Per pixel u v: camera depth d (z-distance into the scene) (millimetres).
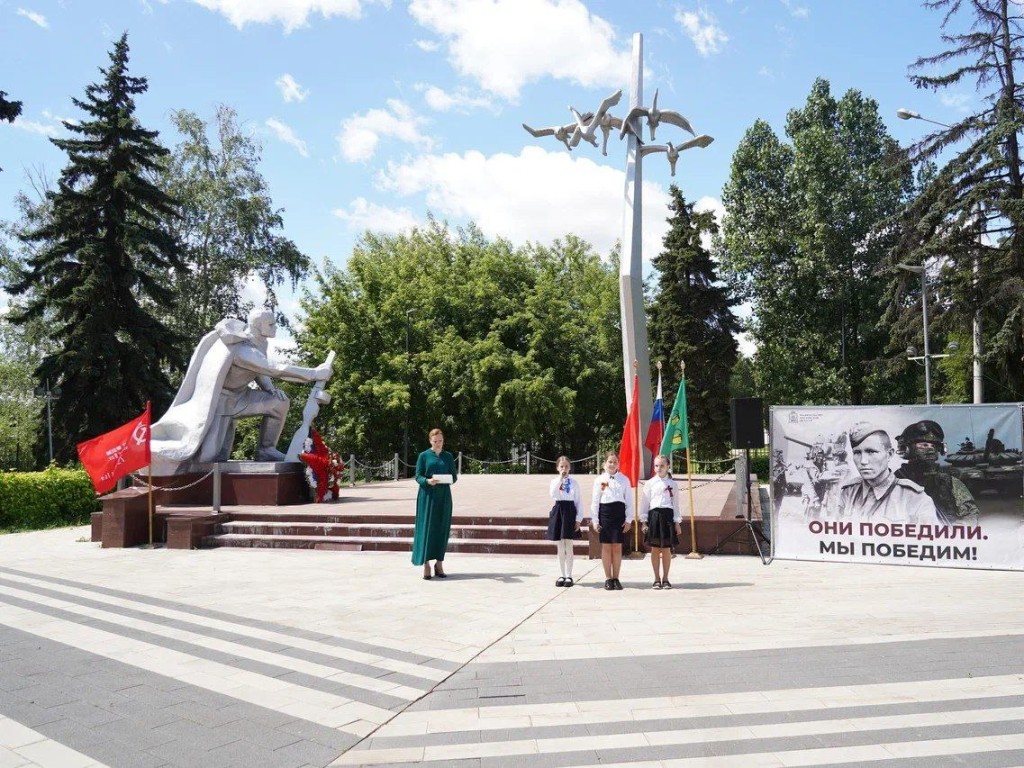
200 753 4395
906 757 4125
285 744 4508
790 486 10789
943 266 25953
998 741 4312
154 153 30484
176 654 6465
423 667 6000
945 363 33344
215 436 16359
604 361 39469
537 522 12375
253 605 8391
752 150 41438
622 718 4812
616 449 38844
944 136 26031
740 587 8969
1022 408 9711
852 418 10516
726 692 5246
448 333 37062
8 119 20156
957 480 9969
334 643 6754
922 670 5633
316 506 15180
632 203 17875
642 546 11438
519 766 4137
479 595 8781
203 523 13352
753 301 41312
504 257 40594
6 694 5484
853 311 40156
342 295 36812
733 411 11539
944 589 8672
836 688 5270
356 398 35406
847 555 10453
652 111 18203
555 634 6938
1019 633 6660
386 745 4469
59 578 10305
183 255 34250
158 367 30859
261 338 17359
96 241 28422
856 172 39906
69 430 27984
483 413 35031
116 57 30078
